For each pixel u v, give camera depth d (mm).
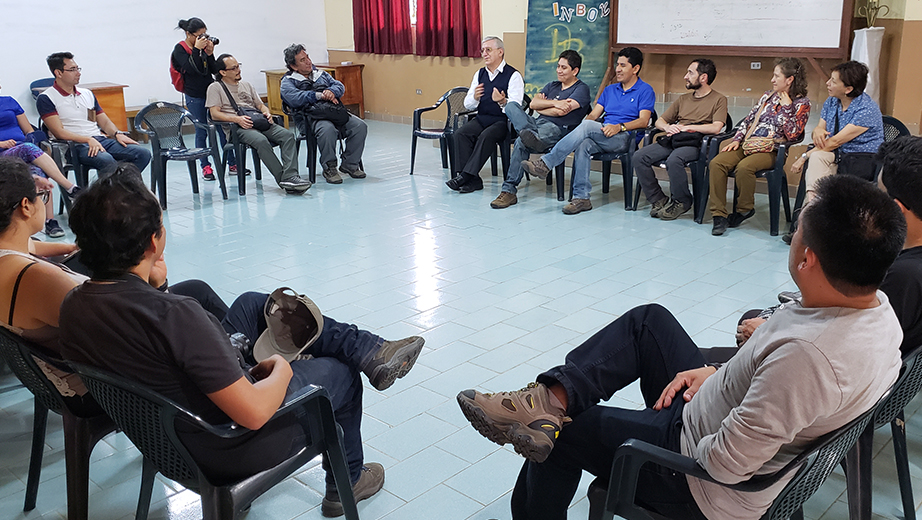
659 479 1456
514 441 1582
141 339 1416
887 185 1748
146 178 6543
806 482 1385
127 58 8438
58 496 2123
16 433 2469
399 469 2223
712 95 4938
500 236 4621
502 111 5828
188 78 6672
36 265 1727
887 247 1161
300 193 5875
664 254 4211
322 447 1727
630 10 6852
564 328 3211
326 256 4277
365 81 9727
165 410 1437
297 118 6277
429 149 7746
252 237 4684
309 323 1910
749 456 1237
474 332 3188
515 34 7992
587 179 5148
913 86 5699
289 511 2037
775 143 4473
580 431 1626
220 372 1424
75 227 1411
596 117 5531
